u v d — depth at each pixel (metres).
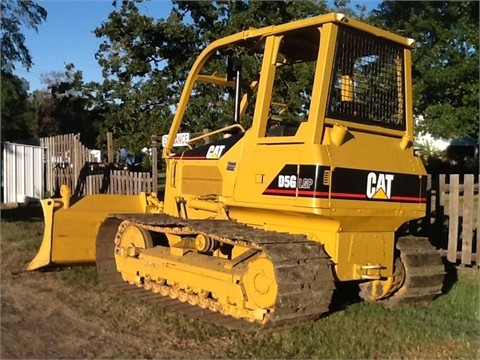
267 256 5.36
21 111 29.47
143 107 17.84
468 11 13.52
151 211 8.31
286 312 5.24
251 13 16.20
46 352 5.09
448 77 13.27
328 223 5.68
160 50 17.58
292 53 6.88
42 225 12.04
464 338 5.52
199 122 15.91
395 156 6.15
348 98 5.89
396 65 6.38
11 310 6.33
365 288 6.53
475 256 8.54
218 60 15.28
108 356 5.00
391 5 14.05
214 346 5.24
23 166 17.34
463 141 20.86
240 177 6.21
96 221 8.10
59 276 7.80
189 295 6.47
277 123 6.56
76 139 16.55
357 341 5.35
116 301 6.66
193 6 17.08
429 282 6.46
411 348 5.25
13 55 19.11
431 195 9.13
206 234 6.05
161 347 5.22
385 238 6.11
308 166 5.49
